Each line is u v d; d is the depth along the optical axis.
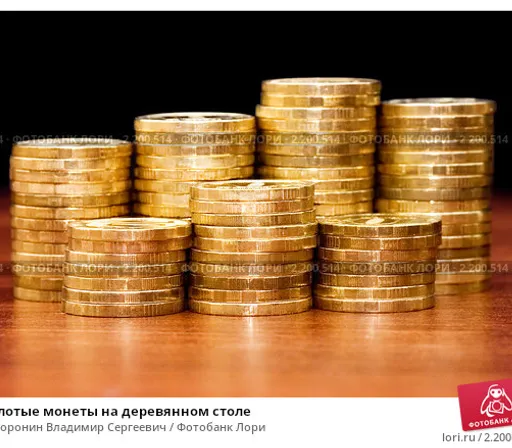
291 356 0.32
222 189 0.34
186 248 0.35
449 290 0.37
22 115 0.52
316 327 0.34
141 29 0.51
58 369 0.31
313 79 0.37
